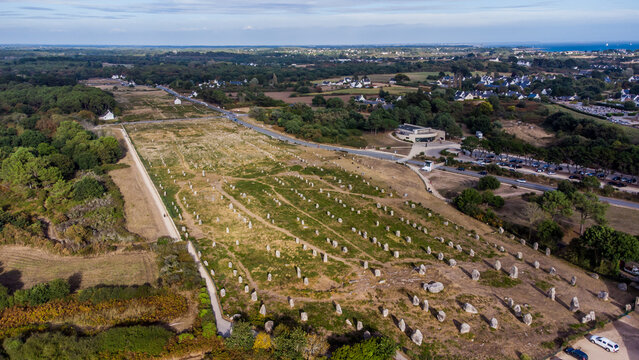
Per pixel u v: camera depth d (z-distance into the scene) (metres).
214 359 46.38
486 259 71.44
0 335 50.03
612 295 60.62
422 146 165.62
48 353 46.25
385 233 82.06
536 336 51.59
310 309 56.94
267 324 52.03
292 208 94.50
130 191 105.38
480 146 150.00
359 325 52.69
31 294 56.16
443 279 64.69
